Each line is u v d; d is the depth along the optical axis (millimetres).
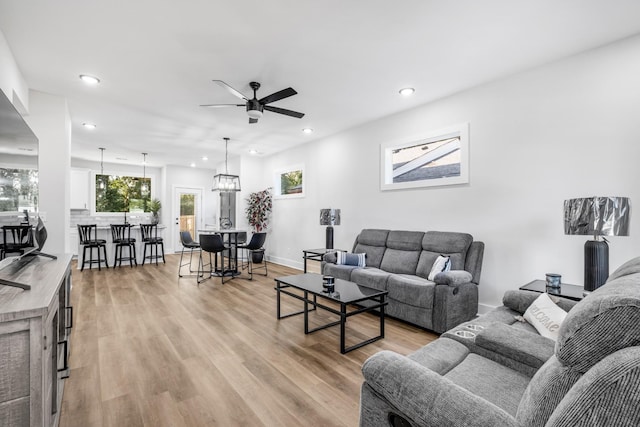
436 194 3924
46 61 2916
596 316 731
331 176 5559
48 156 3621
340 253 4184
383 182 4574
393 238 4156
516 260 3197
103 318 3332
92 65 3000
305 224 6211
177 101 3918
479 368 1488
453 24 2383
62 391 1978
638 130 2510
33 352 1172
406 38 2576
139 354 2518
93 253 6281
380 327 2932
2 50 2475
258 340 2812
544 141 3008
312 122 4832
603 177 2670
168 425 1704
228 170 8164
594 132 2721
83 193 7980
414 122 4184
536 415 831
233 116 4527
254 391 2027
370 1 2129
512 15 2268
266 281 5203
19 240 1919
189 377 2184
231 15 2277
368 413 1124
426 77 3297
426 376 1021
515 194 3207
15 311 1127
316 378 2189
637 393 596
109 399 1924
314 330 3027
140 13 2248
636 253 2504
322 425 1714
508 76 3260
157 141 6051
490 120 3400
